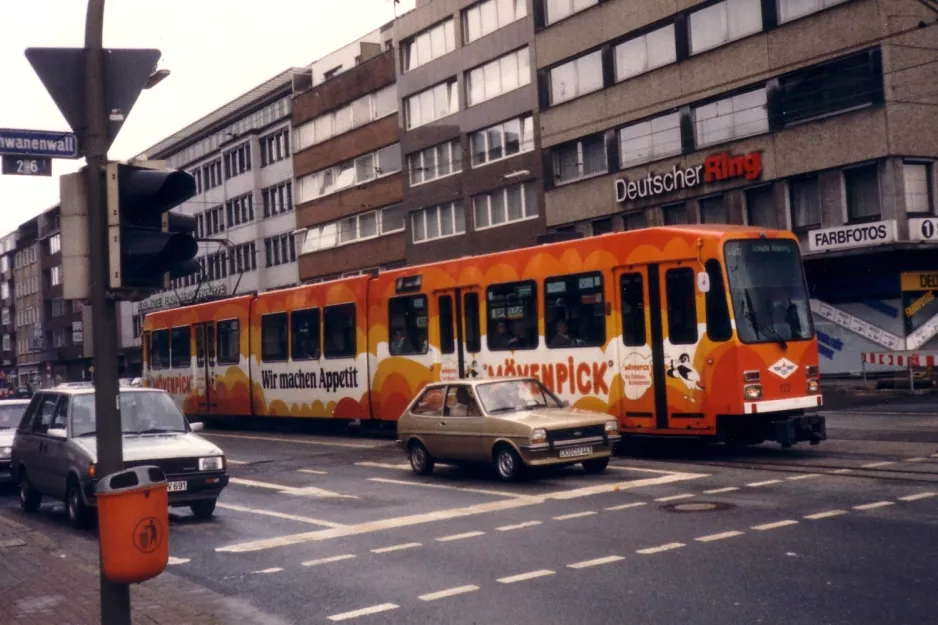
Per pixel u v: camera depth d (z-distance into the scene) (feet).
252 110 226.38
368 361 83.15
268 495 52.49
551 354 65.31
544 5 145.79
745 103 117.08
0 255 438.40
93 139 20.84
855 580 26.78
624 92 132.67
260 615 27.53
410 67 175.22
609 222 136.77
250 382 98.89
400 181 178.70
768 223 115.65
